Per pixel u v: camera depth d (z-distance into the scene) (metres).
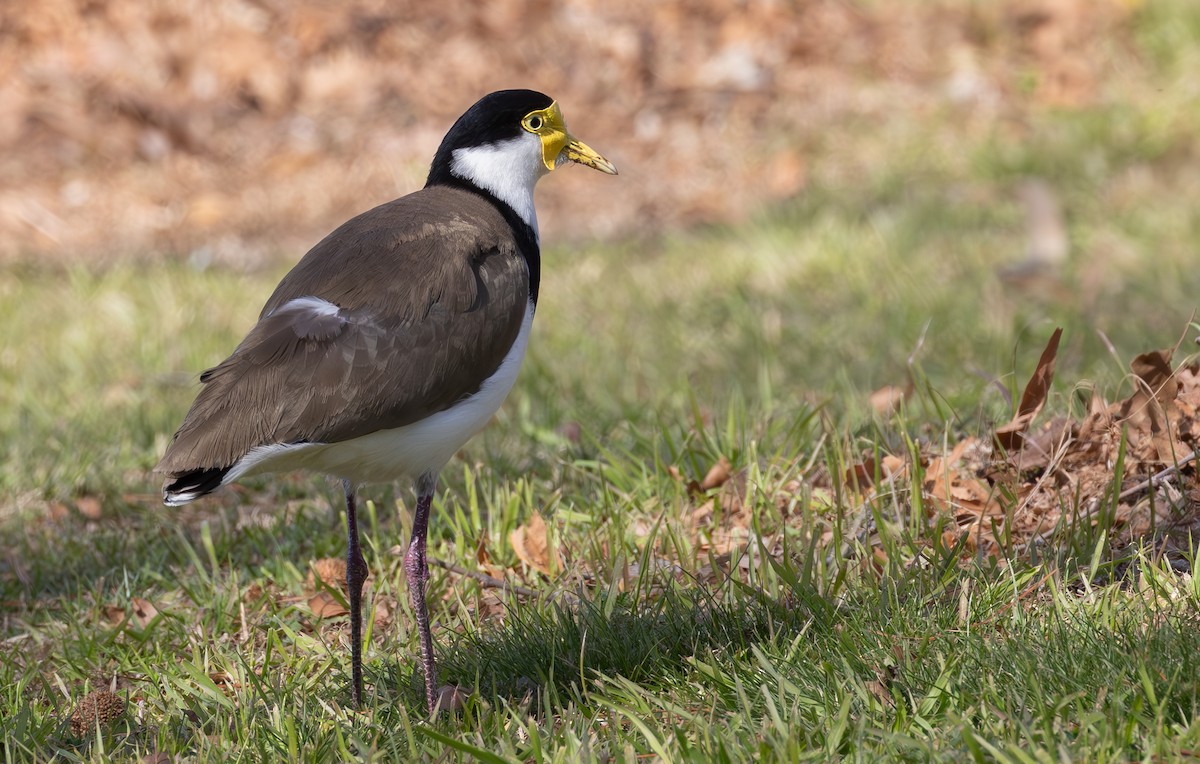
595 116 22.30
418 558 7.78
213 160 21.80
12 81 22.83
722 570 8.74
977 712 6.59
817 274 16.12
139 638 8.87
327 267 7.69
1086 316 14.05
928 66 22.53
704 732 6.66
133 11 23.81
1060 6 22.62
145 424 12.98
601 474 9.91
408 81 23.19
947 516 8.73
